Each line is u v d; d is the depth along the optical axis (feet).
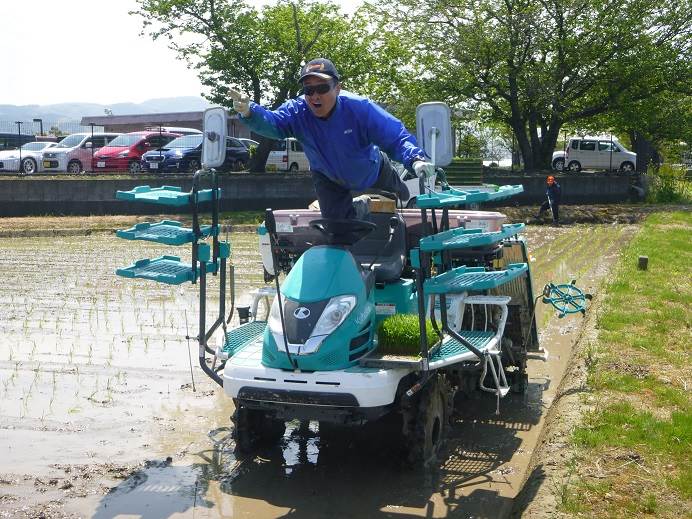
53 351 30.32
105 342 31.68
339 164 19.74
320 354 18.01
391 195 22.88
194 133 100.89
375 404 17.80
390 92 96.89
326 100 18.65
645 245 54.80
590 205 95.30
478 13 92.68
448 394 21.72
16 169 92.73
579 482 16.37
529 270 26.76
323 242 20.80
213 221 20.88
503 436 22.43
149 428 22.58
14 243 62.64
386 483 19.11
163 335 32.81
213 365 21.17
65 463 19.99
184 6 88.02
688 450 17.83
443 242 18.07
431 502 18.02
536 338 27.50
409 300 21.50
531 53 93.86
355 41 94.12
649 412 20.26
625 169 120.67
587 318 32.81
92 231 68.95
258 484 19.03
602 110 99.09
